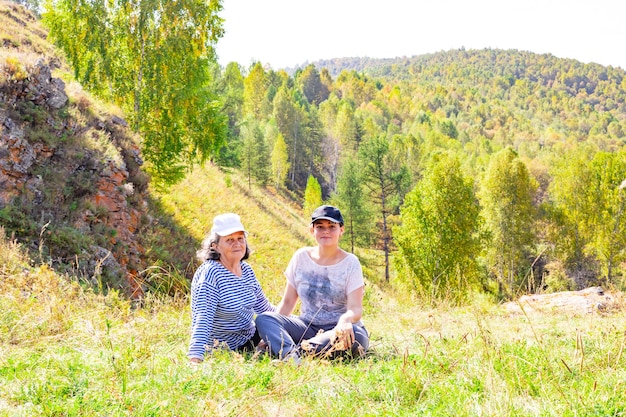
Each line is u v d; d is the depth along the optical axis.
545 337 5.48
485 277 40.94
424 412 3.25
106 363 3.88
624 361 4.30
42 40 28.50
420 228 30.14
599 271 42.56
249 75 104.69
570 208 44.16
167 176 20.45
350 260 5.29
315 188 58.38
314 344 4.79
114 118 16.77
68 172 12.79
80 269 10.70
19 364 3.87
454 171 30.28
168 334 5.47
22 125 12.32
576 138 185.25
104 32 20.03
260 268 21.00
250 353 4.84
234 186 36.19
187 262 16.56
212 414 2.99
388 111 152.50
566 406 3.27
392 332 6.26
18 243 9.91
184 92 20.03
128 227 14.30
